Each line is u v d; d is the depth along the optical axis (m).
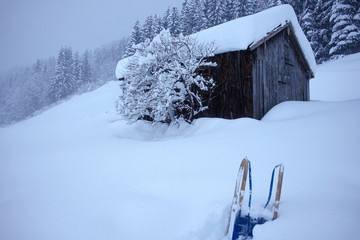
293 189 2.97
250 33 8.74
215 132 7.16
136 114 10.59
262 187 3.14
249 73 9.02
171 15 44.25
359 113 5.57
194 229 2.49
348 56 25.67
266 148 4.62
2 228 2.68
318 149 4.12
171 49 9.68
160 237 2.44
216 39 9.70
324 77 20.58
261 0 44.12
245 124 7.23
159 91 9.13
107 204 3.10
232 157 4.40
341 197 2.63
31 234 2.54
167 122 11.26
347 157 3.62
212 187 3.24
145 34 43.12
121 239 2.42
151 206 2.91
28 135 12.48
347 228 2.04
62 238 2.46
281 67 10.95
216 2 41.75
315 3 29.72
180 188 3.32
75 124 15.60
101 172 4.53
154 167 4.43
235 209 2.49
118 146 7.22
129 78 11.03
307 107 7.94
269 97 9.96
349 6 24.95
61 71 61.94
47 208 3.14
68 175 4.57
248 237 2.42
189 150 5.33
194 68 9.36
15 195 3.71
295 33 11.24
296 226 2.21
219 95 10.06
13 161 6.29
